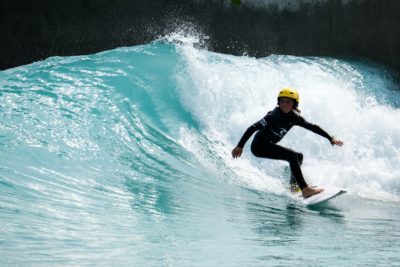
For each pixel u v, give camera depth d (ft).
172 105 86.38
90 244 39.86
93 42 156.56
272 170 79.15
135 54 96.99
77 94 81.20
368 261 38.81
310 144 87.86
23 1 154.10
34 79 84.33
